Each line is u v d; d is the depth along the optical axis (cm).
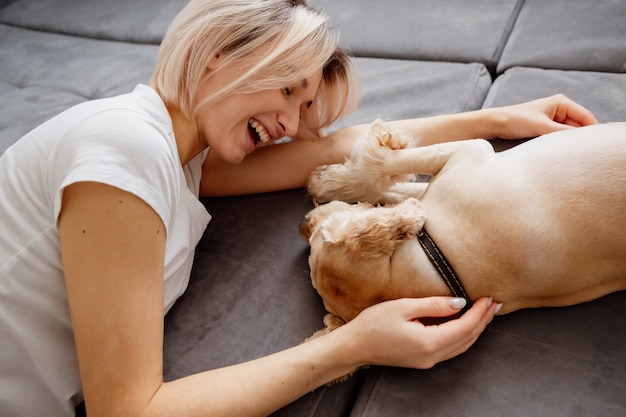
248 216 111
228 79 89
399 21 157
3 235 79
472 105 125
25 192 79
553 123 105
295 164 113
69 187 71
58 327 81
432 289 80
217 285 100
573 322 84
